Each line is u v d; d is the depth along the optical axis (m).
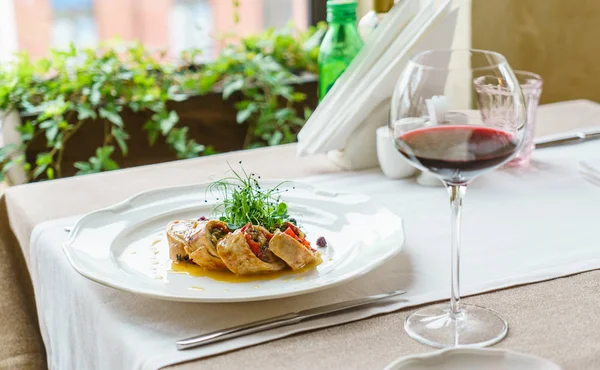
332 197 1.10
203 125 2.29
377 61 1.29
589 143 1.38
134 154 2.24
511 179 1.22
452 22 1.22
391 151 1.23
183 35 2.68
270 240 0.88
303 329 0.77
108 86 2.19
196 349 0.74
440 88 0.74
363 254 0.91
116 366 0.80
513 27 2.15
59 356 1.06
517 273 0.89
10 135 2.16
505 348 0.73
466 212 1.09
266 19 2.73
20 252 1.26
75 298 0.93
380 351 0.73
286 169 1.32
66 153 2.16
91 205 1.17
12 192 1.25
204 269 0.91
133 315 0.83
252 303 0.84
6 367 1.18
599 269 0.89
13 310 1.22
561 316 0.79
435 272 0.90
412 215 1.09
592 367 0.70
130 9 2.76
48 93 2.17
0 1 2.35
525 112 0.76
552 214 1.07
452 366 0.68
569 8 2.18
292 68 2.47
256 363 0.72
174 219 1.06
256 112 2.34
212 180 1.26
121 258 0.94
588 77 2.25
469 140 0.72
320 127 1.29
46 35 2.54
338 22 1.36
